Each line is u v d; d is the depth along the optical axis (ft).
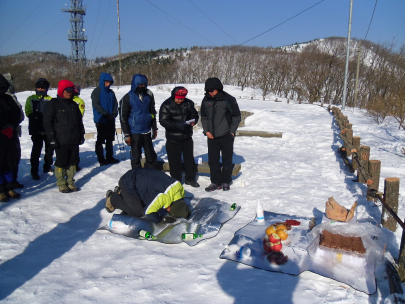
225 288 9.82
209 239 13.01
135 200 14.70
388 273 10.18
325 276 10.23
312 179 20.80
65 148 18.35
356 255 10.59
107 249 12.41
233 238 12.70
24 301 9.45
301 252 11.51
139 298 9.46
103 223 14.84
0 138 16.48
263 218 14.07
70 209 16.37
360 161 19.99
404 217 14.47
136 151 19.79
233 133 18.35
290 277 10.34
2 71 151.23
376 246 10.88
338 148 29.86
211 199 17.11
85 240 13.14
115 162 25.66
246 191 18.66
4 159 16.78
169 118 18.58
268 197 17.39
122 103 19.19
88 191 19.12
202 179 21.22
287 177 21.39
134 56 335.06
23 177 21.52
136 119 19.35
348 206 15.88
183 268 10.94
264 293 9.55
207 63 237.66
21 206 16.40
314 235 11.61
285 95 191.72
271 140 36.60
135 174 14.69
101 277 10.56
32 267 11.21
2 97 16.96
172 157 19.10
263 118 52.80
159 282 10.20
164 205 14.21
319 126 45.47
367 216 14.52
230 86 183.52
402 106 46.68
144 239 13.16
